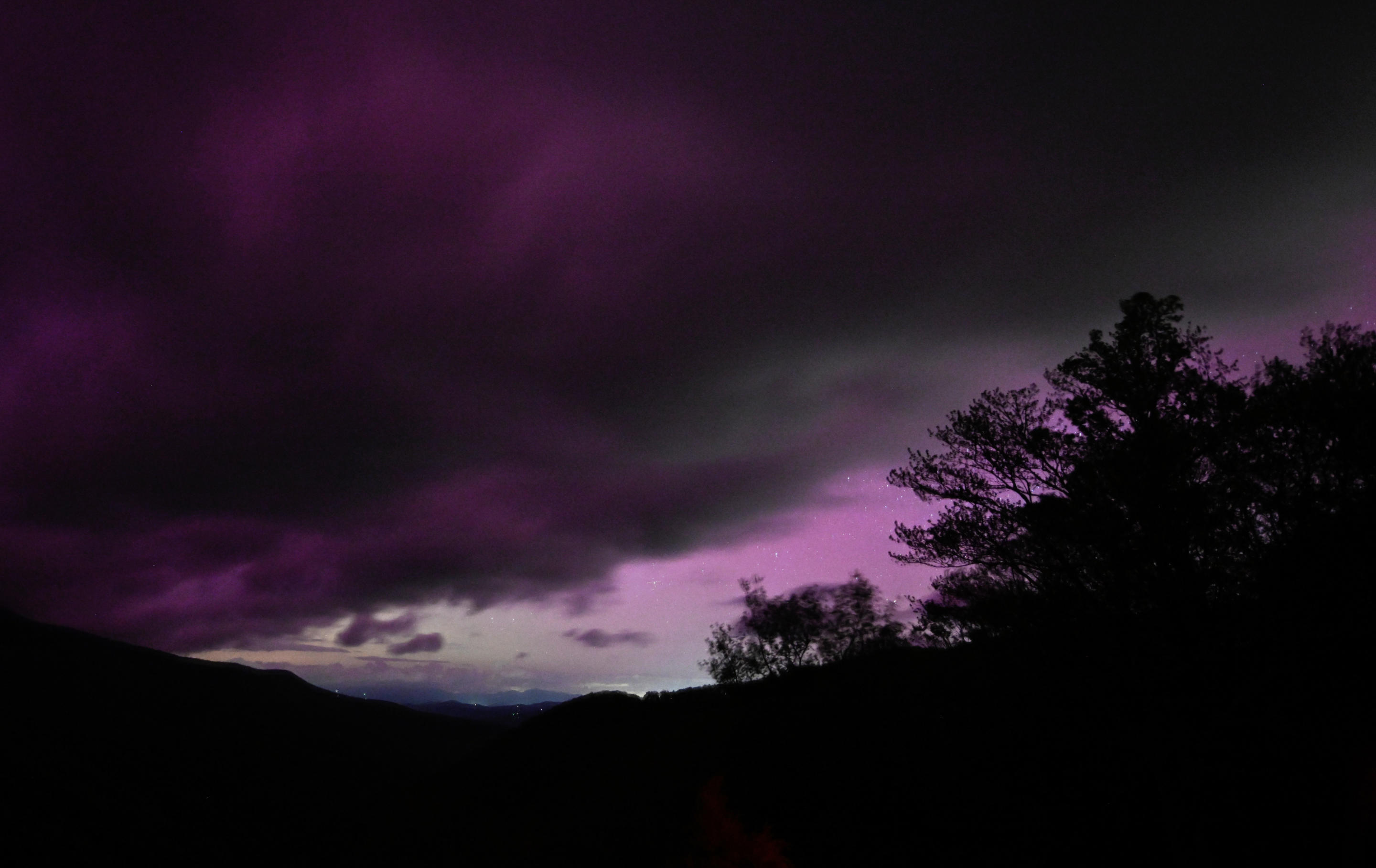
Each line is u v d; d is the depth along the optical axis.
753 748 23.02
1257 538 12.68
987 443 15.17
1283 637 11.60
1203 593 12.48
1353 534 11.50
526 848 28.28
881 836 16.44
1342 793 11.05
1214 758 12.16
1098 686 13.25
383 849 47.44
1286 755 11.80
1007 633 15.07
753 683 25.30
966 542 15.04
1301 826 11.40
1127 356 13.99
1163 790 12.21
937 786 17.19
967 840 15.31
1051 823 14.60
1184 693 12.24
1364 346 12.70
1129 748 13.37
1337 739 11.25
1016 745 15.62
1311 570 11.65
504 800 45.59
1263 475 12.78
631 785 29.80
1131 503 13.00
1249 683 11.82
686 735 33.38
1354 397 11.94
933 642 17.80
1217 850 11.66
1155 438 13.14
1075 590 13.73
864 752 19.48
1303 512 12.16
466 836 40.84
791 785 19.89
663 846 21.05
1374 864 10.45
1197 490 12.66
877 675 21.80
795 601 24.44
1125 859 13.10
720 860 7.49
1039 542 14.28
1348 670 11.21
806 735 21.20
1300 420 12.60
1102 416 14.15
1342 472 12.20
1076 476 13.94
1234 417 12.98
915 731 19.23
